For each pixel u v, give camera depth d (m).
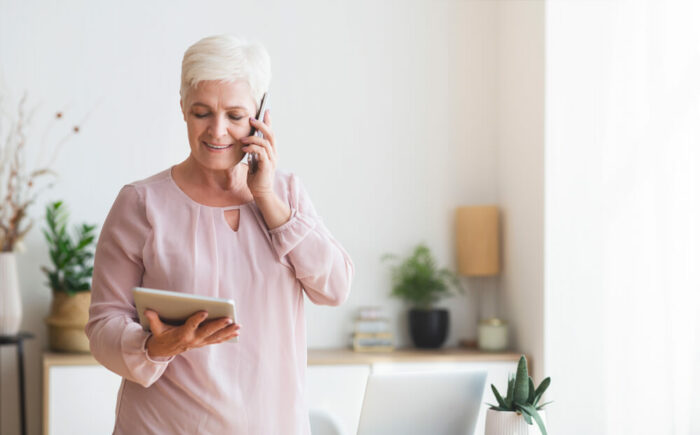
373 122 4.15
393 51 4.18
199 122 1.53
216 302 1.36
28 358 3.76
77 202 3.84
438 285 4.07
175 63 3.94
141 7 3.92
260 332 1.59
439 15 4.21
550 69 3.72
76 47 3.85
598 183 3.74
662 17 3.79
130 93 3.90
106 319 1.55
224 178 1.63
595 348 3.72
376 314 4.01
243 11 4.03
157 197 1.62
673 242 3.76
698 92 3.78
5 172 3.76
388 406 2.07
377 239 4.14
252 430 1.58
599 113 3.75
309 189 4.09
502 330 3.98
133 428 1.59
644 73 3.77
